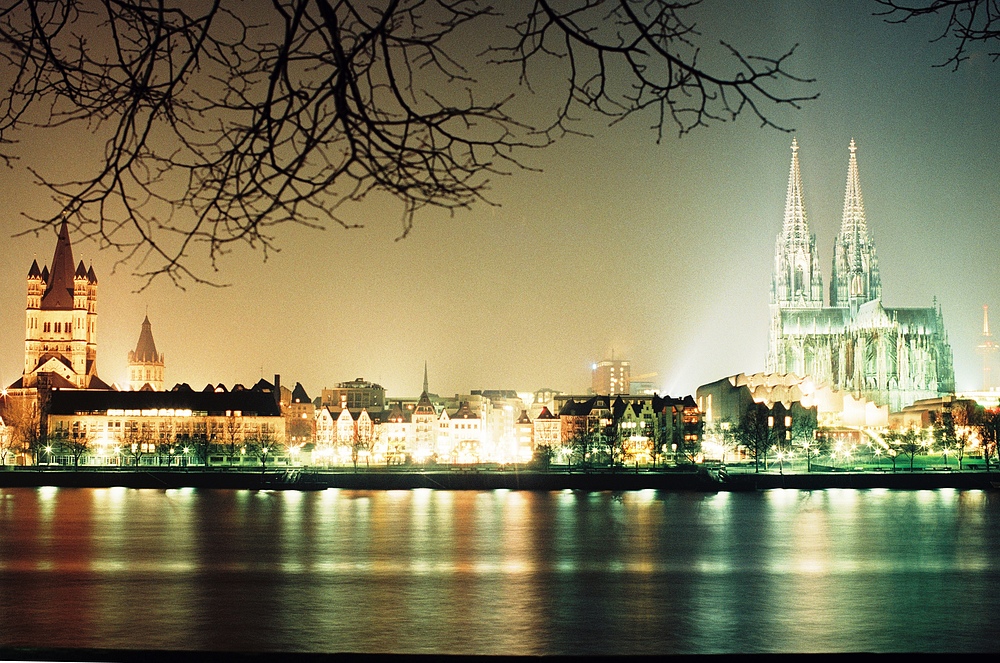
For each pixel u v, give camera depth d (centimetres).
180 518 19138
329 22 1384
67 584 11825
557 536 16312
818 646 8600
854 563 13450
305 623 9594
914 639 8862
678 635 9056
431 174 1433
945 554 14275
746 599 10856
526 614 10038
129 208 1463
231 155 1433
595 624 9550
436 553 14388
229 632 9200
